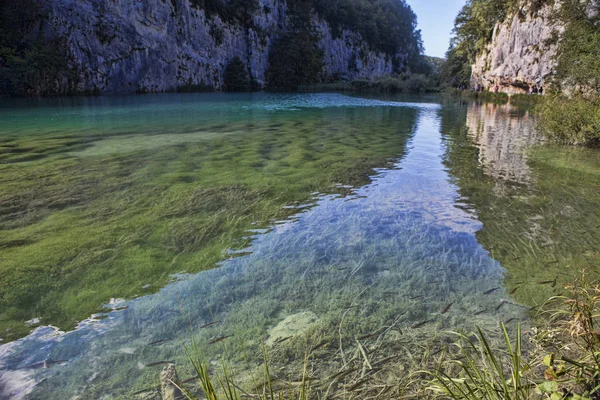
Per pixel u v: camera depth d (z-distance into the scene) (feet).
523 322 8.18
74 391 6.38
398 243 12.05
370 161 22.93
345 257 11.16
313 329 7.98
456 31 125.49
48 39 85.25
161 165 21.15
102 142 28.22
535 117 51.21
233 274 10.18
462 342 7.53
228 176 19.10
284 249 11.61
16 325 8.04
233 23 137.69
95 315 8.42
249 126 39.55
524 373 6.42
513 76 84.17
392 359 7.09
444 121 46.75
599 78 33.04
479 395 5.72
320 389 6.38
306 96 109.91
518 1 83.61
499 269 10.49
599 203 15.51
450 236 12.56
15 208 14.29
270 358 7.15
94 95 93.04
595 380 5.36
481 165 22.18
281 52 151.74
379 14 233.76
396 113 58.08
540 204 15.48
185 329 8.02
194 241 12.03
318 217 14.07
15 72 77.41
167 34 111.55
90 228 12.71
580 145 28.81
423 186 17.89
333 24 195.11
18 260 10.50
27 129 34.60
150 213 14.10
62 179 18.03
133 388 6.45
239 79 136.98
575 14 42.22
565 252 11.37
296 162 22.45
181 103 73.46
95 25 92.84
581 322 6.79
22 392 6.33
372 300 9.08
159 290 9.42
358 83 160.35
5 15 79.05
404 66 263.49
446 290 9.50
